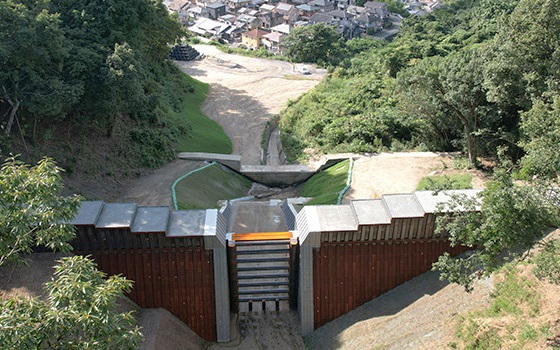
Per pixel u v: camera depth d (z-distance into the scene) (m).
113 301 17.22
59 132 46.44
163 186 46.72
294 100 79.19
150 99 54.78
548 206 22.06
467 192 34.12
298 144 61.28
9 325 15.27
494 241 22.70
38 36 39.94
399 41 98.62
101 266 32.97
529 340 24.19
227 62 101.94
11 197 18.44
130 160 49.88
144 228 32.03
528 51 39.69
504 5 106.81
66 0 48.56
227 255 34.06
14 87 40.59
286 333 34.41
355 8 184.50
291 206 43.81
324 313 34.28
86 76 44.81
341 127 59.75
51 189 19.19
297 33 112.56
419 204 33.16
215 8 185.25
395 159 50.72
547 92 33.88
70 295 16.69
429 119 50.97
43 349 17.02
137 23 53.50
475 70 42.78
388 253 33.66
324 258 33.59
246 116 73.81
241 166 56.41
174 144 55.97
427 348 27.08
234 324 35.25
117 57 44.19
